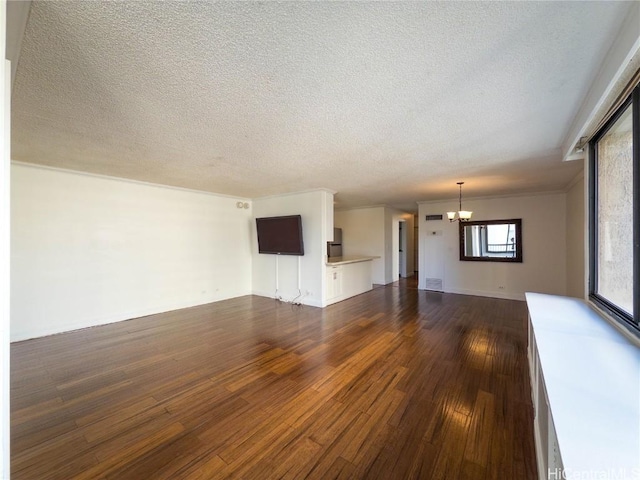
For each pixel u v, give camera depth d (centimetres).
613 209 211
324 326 421
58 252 392
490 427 195
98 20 126
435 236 699
